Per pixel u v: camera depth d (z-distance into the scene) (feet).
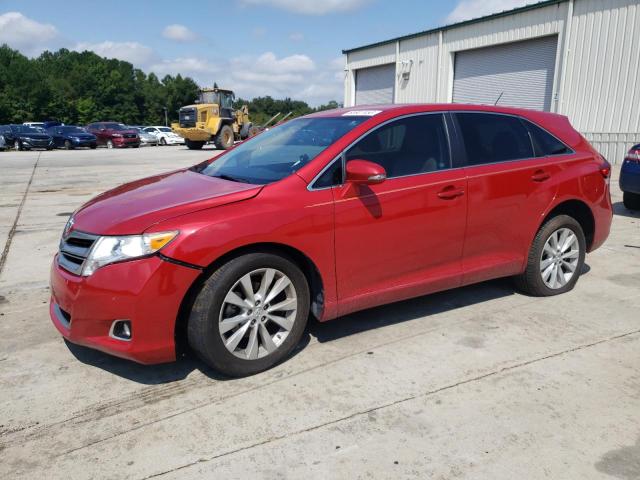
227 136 88.48
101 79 292.40
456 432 8.73
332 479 7.67
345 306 11.40
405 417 9.14
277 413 9.29
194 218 9.62
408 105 12.80
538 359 11.18
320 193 10.77
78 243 10.09
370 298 11.68
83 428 8.93
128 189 12.11
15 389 10.14
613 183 37.86
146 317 9.32
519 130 14.08
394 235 11.64
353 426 8.90
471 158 12.93
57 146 91.71
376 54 85.81
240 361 10.26
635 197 26.32
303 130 13.05
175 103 305.73
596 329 12.66
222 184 11.20
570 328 12.72
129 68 373.81
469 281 13.25
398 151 12.03
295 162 11.44
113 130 100.94
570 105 55.88
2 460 8.14
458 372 10.66
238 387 10.15
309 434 8.70
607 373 10.61
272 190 10.45
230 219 9.77
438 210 12.16
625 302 14.42
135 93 304.50
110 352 9.61
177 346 10.38
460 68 70.74
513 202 13.39
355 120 12.24
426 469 7.87
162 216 9.64
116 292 9.27
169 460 8.12
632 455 8.17
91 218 10.36
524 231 13.82
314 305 11.35
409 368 10.82
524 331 12.55
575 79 55.06
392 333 12.47
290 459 8.10
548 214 14.40
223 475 7.77
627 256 18.92
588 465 7.95
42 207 29.30
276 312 10.78
